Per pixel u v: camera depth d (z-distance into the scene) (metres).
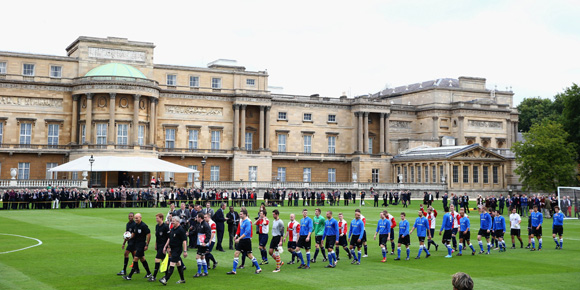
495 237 41.81
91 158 87.81
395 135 146.75
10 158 108.00
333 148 136.38
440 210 85.56
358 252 33.56
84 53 112.88
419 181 130.12
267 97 125.75
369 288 26.11
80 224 53.25
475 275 29.97
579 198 74.88
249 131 127.00
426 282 27.70
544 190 110.12
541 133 110.69
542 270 31.84
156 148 113.19
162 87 119.31
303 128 133.38
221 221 38.00
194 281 27.48
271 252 30.50
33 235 44.03
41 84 109.56
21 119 108.69
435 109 144.50
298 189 113.25
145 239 27.47
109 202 81.56
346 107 137.88
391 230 37.81
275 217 30.58
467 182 124.81
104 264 31.27
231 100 124.62
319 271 30.73
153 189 87.00
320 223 33.25
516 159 113.00
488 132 148.00
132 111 108.94
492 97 152.38
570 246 44.31
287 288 25.89
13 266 30.20
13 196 74.31
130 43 116.19
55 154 110.62
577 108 116.12
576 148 115.94
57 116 111.00
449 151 125.94
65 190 81.19
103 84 106.56
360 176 133.88
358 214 33.62
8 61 108.88
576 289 26.41
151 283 26.75
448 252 37.03
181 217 37.88
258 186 112.69
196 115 121.56
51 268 29.81
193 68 122.56
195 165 121.06
